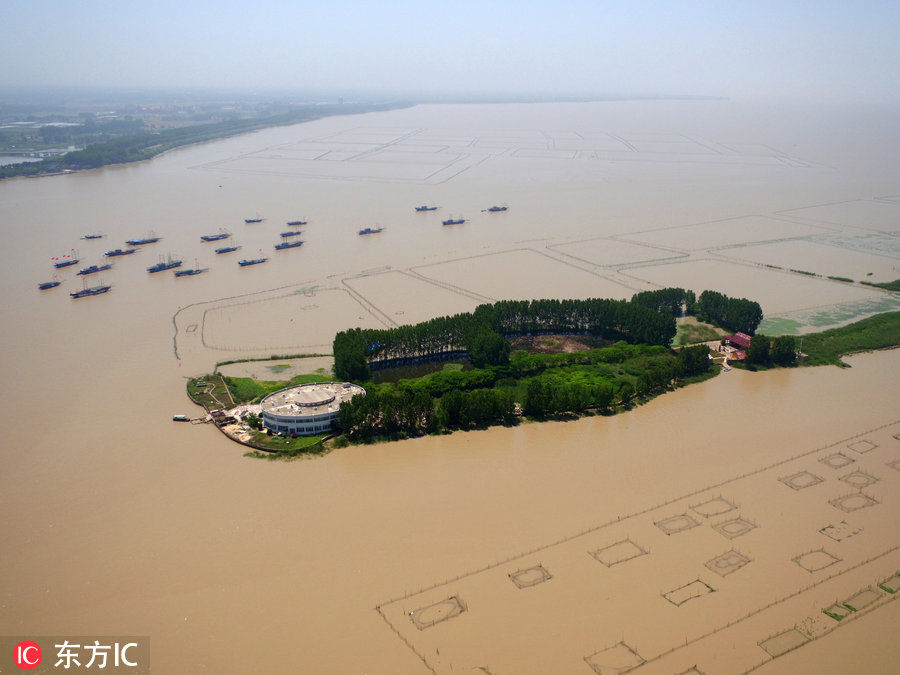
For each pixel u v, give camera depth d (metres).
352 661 123.44
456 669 121.50
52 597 138.75
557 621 132.62
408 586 141.25
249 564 147.38
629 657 124.31
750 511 165.88
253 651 125.69
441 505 167.25
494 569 146.12
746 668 122.25
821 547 153.38
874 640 128.50
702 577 144.25
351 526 159.38
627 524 160.88
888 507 167.75
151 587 141.12
